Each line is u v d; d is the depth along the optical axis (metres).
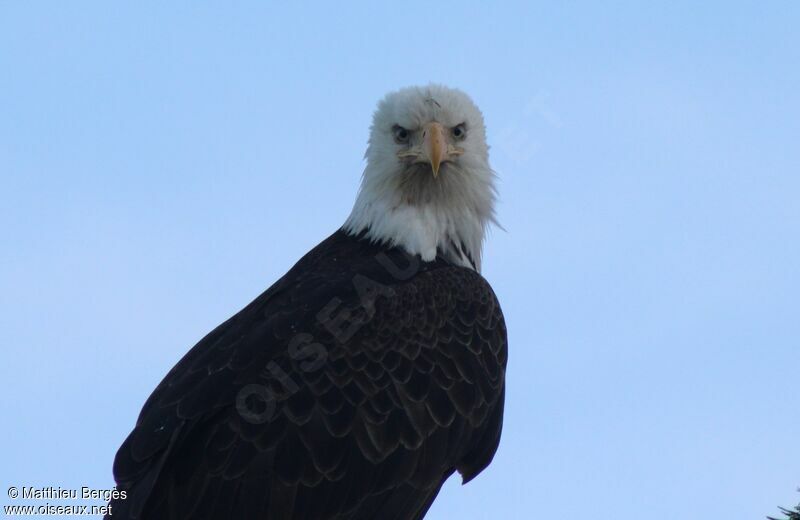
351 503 14.62
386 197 16.66
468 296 16.11
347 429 14.62
